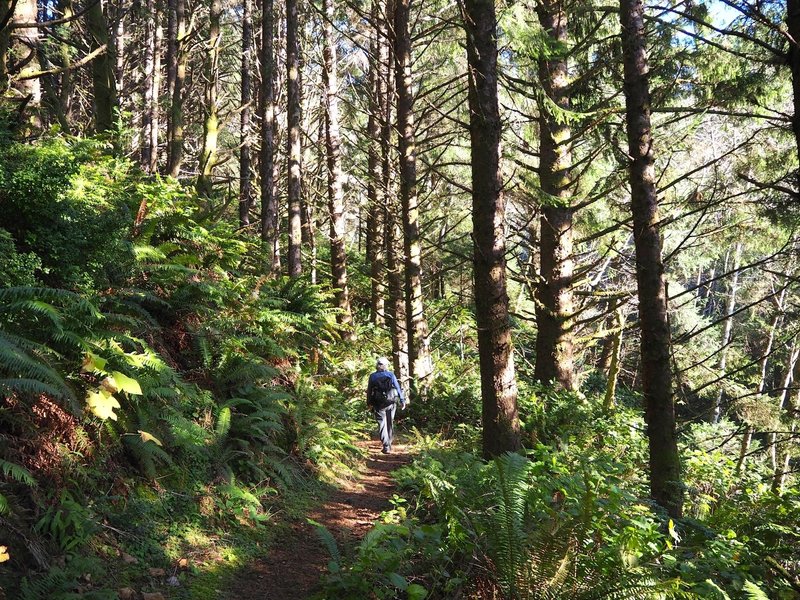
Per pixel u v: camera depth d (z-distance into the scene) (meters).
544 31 9.62
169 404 6.02
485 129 7.12
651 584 4.27
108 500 4.77
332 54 17.62
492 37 7.10
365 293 24.62
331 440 8.53
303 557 5.56
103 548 4.36
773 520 6.83
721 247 15.30
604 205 16.41
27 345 4.49
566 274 13.45
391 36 13.45
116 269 6.74
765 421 15.15
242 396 7.41
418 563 5.19
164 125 25.59
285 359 9.95
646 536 4.96
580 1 12.14
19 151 6.52
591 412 11.57
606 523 4.94
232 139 28.38
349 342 17.12
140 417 5.42
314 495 7.27
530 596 4.43
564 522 4.63
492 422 7.27
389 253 18.22
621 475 7.90
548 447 7.41
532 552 4.45
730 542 5.79
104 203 7.56
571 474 6.74
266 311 9.84
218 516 5.61
